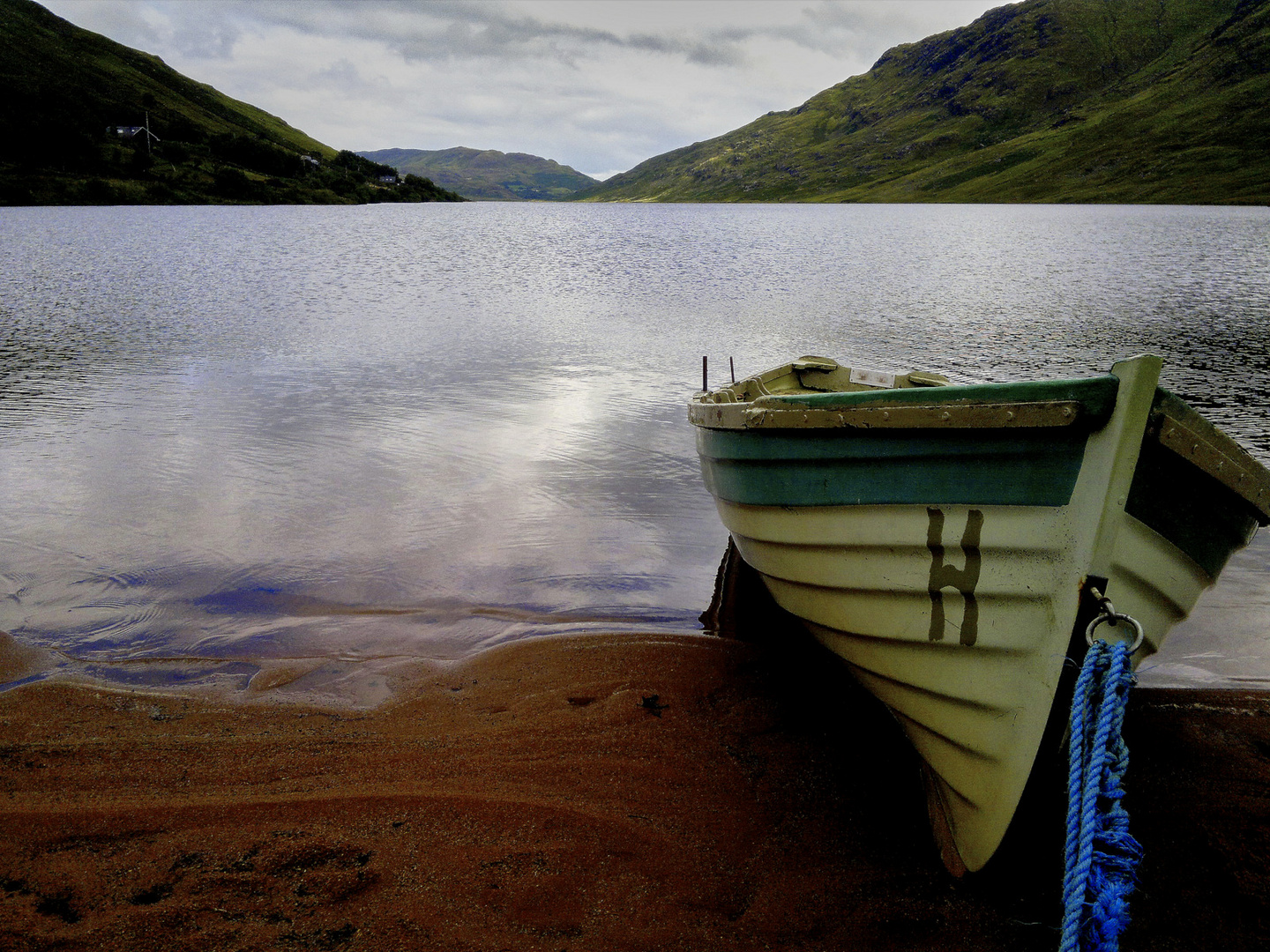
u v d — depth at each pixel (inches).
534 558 272.4
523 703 191.5
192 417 424.2
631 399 479.2
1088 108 7406.5
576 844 144.8
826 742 179.8
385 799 155.1
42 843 141.3
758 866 142.1
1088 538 121.9
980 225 2842.0
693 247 1863.9
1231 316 789.2
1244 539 141.6
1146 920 132.4
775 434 169.6
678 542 287.4
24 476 333.7
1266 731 183.8
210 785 158.6
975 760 142.1
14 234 1851.6
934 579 144.4
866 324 758.5
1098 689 121.3
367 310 816.3
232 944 121.3
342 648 217.0
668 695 195.6
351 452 373.7
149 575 252.4
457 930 125.5
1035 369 554.9
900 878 141.0
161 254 1439.5
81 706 185.9
